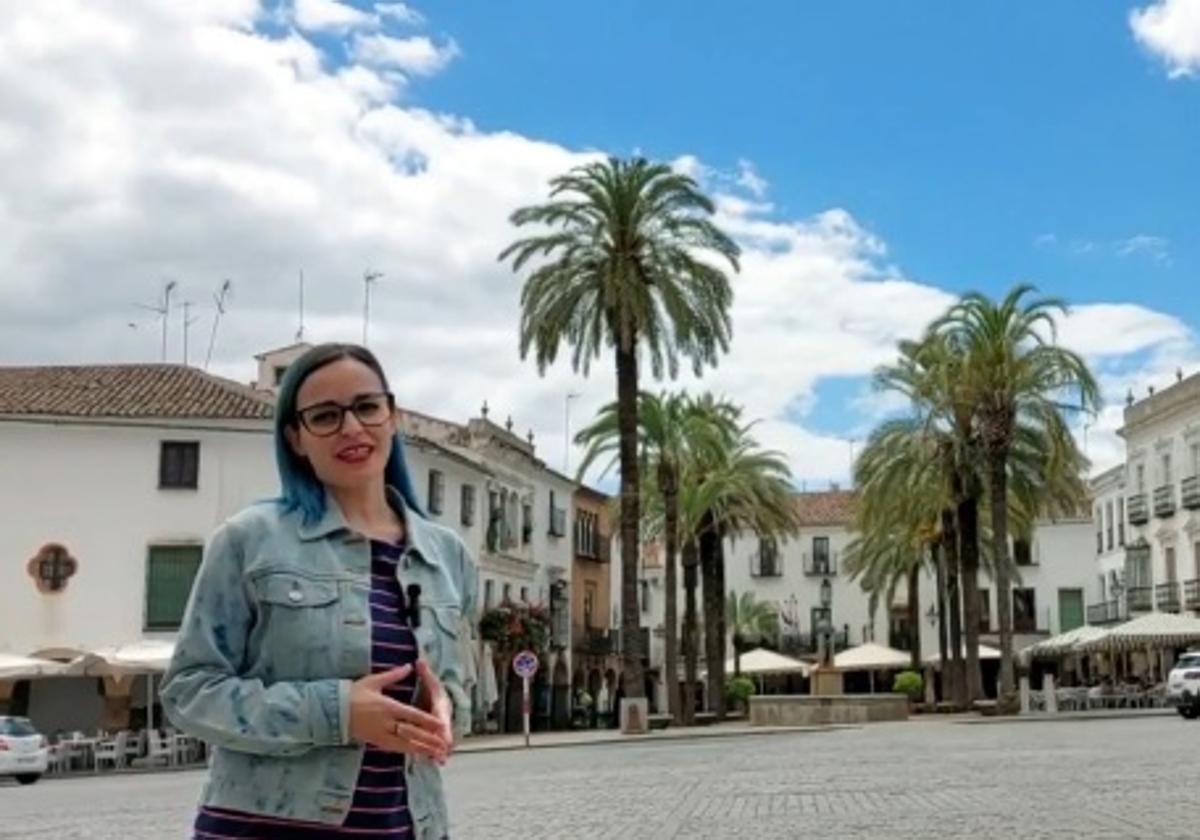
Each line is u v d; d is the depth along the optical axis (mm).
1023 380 47844
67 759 36594
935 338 49562
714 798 17922
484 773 26219
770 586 99750
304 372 3320
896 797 17062
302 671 3070
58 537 44344
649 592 98812
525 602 62750
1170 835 12188
